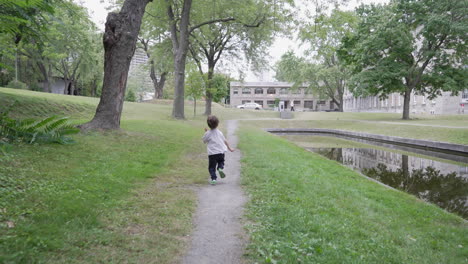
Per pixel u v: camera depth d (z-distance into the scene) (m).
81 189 4.90
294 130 34.34
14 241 2.90
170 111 35.03
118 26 10.41
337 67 50.44
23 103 17.25
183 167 8.14
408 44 30.38
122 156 7.96
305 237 3.74
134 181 6.08
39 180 4.95
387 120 35.41
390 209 5.48
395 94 53.78
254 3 25.92
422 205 6.02
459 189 9.60
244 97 88.31
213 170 6.66
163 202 5.04
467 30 27.52
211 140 6.66
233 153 11.48
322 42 18.16
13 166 5.38
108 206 4.43
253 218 4.50
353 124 33.59
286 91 88.00
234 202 5.32
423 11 30.61
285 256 3.21
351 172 9.41
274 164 9.00
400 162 14.82
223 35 33.19
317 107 87.81
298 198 5.48
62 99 22.81
